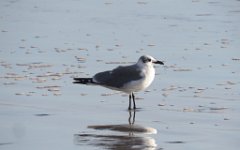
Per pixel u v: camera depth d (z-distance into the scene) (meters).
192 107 15.27
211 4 33.19
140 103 15.75
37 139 12.35
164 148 11.83
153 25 27.89
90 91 16.94
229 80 18.14
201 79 18.30
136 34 25.89
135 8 32.38
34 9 32.31
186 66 20.11
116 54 21.98
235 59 21.06
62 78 18.34
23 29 27.08
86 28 27.31
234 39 24.59
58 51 22.52
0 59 21.11
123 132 13.02
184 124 13.73
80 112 14.73
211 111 14.88
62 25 28.03
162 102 15.82
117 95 16.61
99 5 33.44
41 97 16.11
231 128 13.35
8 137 12.50
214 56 21.55
